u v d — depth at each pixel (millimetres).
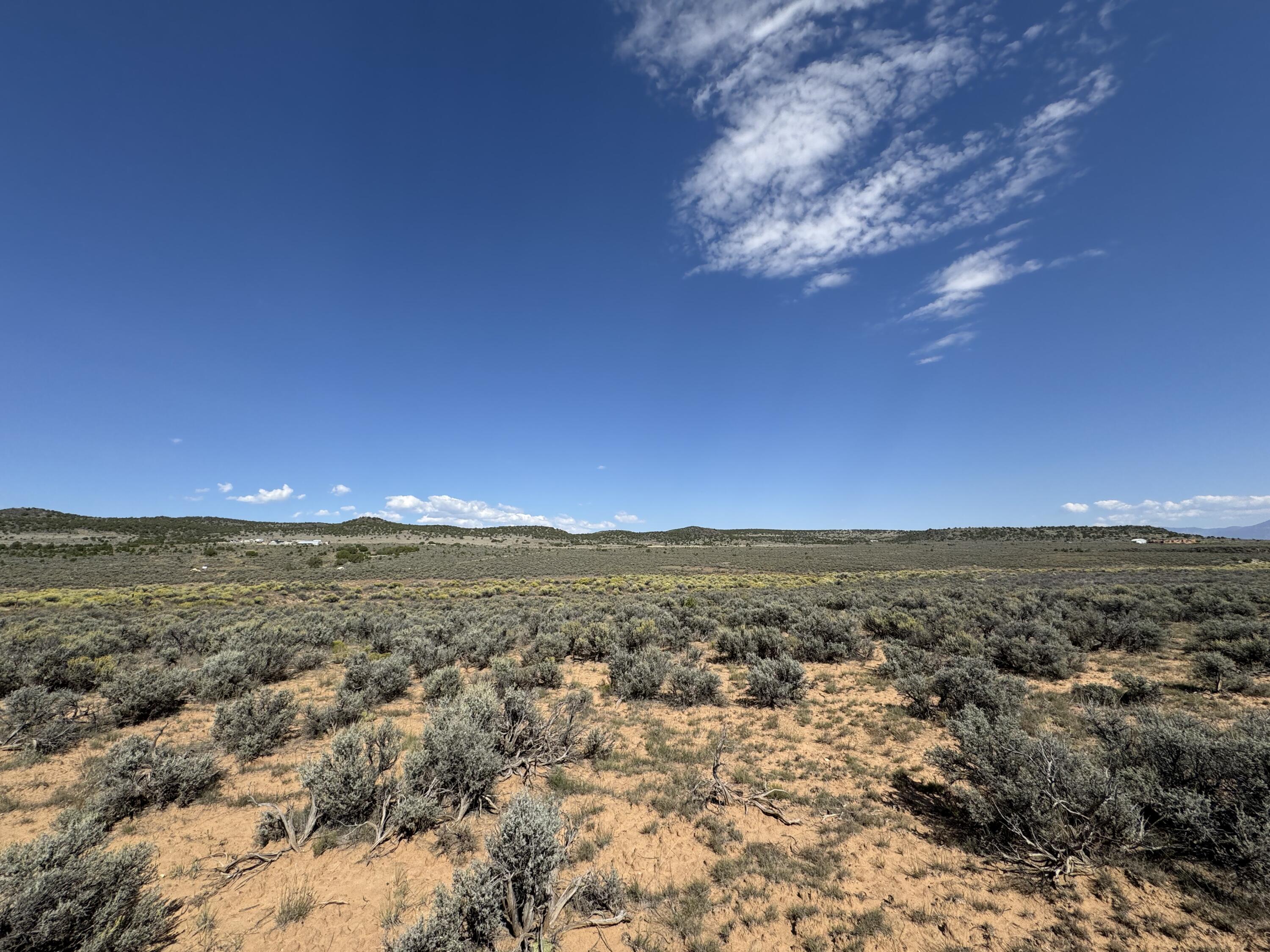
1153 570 47406
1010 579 44156
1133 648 15641
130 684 11297
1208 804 5297
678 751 9008
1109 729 7285
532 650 16219
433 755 7168
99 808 6832
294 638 18578
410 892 5312
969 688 10281
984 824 6062
